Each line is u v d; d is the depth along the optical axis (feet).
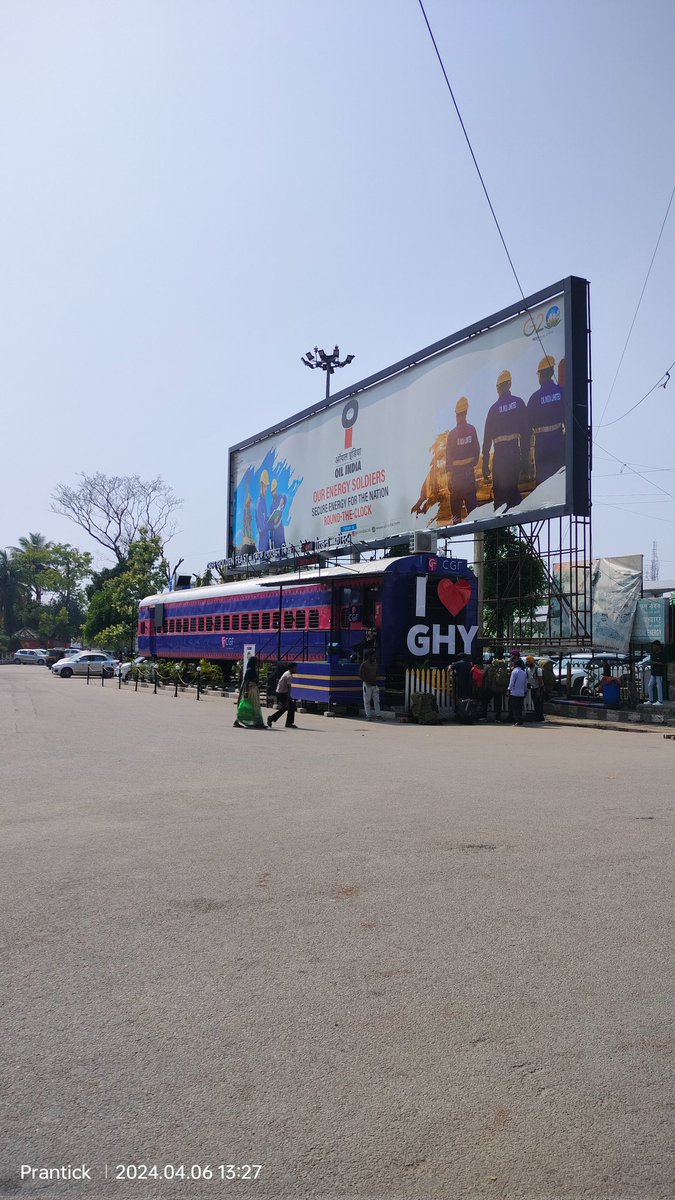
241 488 133.69
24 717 67.56
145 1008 13.79
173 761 41.68
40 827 26.55
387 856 22.94
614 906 18.78
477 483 84.38
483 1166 9.89
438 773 38.52
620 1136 10.44
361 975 15.06
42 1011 13.69
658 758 45.57
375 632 74.38
